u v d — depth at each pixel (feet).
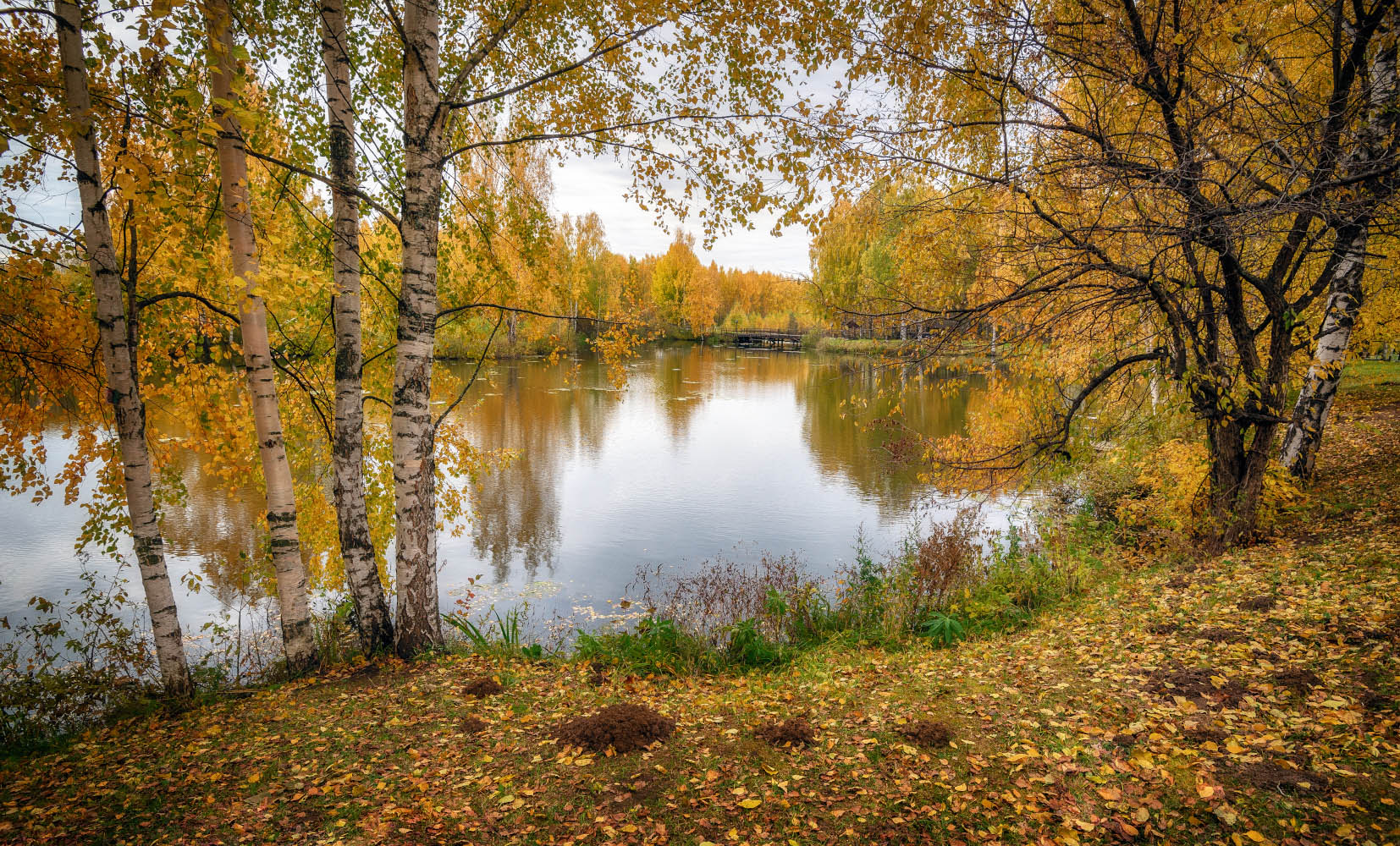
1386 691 12.02
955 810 10.73
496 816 11.27
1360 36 18.69
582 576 33.94
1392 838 8.82
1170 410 23.04
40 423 18.71
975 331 22.24
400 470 20.43
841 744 13.33
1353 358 36.99
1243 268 21.80
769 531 40.83
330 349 25.38
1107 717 13.20
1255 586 18.93
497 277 26.07
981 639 21.04
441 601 30.96
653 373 140.77
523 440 69.36
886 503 46.75
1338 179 15.65
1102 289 21.31
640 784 12.13
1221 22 17.53
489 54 22.72
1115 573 25.50
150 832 11.12
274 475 19.12
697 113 19.22
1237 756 11.09
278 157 19.88
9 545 36.73
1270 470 25.73
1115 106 19.35
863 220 21.31
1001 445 26.94
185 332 21.11
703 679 19.27
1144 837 9.71
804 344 211.41
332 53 18.81
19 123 12.60
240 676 20.36
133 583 32.09
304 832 11.01
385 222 23.89
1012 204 19.98
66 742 16.06
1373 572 17.71
